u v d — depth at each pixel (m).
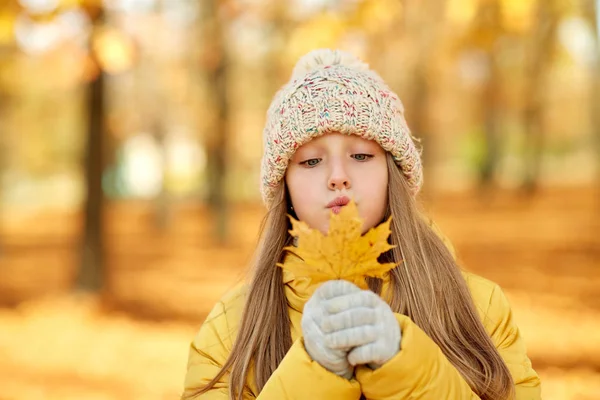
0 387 6.60
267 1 12.30
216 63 15.38
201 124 19.08
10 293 11.81
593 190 28.75
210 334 2.09
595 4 12.80
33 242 22.89
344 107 1.84
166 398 6.16
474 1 8.06
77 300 10.51
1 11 7.14
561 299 9.73
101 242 10.93
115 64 8.04
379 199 1.87
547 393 5.57
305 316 1.56
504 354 2.03
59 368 7.28
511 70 23.27
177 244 19.81
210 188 18.75
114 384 6.63
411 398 1.55
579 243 15.73
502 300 2.10
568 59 18.16
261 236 2.09
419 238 1.94
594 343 7.18
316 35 8.47
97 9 7.64
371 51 10.76
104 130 10.98
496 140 31.16
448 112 32.00
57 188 44.59
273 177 1.98
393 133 1.90
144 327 9.13
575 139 39.81
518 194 27.91
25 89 23.11
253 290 1.99
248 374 1.93
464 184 36.16
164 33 15.05
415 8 9.76
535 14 8.94
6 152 31.84
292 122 1.87
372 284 1.95
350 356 1.51
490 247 15.92
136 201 39.50
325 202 1.83
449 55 10.83
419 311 1.89
